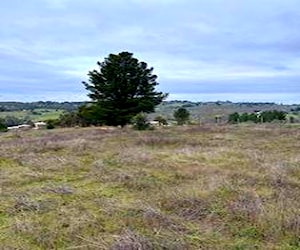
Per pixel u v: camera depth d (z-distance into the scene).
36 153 14.69
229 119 43.31
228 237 5.92
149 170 10.84
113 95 37.41
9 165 12.11
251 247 5.52
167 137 20.11
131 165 11.74
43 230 6.14
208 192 8.04
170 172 10.55
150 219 6.50
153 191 8.52
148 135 22.31
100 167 11.20
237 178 9.70
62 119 42.44
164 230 6.10
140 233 5.91
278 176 9.63
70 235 5.95
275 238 5.79
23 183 9.55
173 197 7.70
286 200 7.41
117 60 37.03
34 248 5.59
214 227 6.31
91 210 7.19
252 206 6.94
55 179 9.98
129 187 8.91
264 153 14.18
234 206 7.02
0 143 19.42
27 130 35.72
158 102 38.56
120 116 36.81
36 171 10.97
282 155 13.70
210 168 10.94
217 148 15.62
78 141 17.72
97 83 37.66
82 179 9.97
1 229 6.30
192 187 8.64
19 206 7.36
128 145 17.23
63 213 6.98
